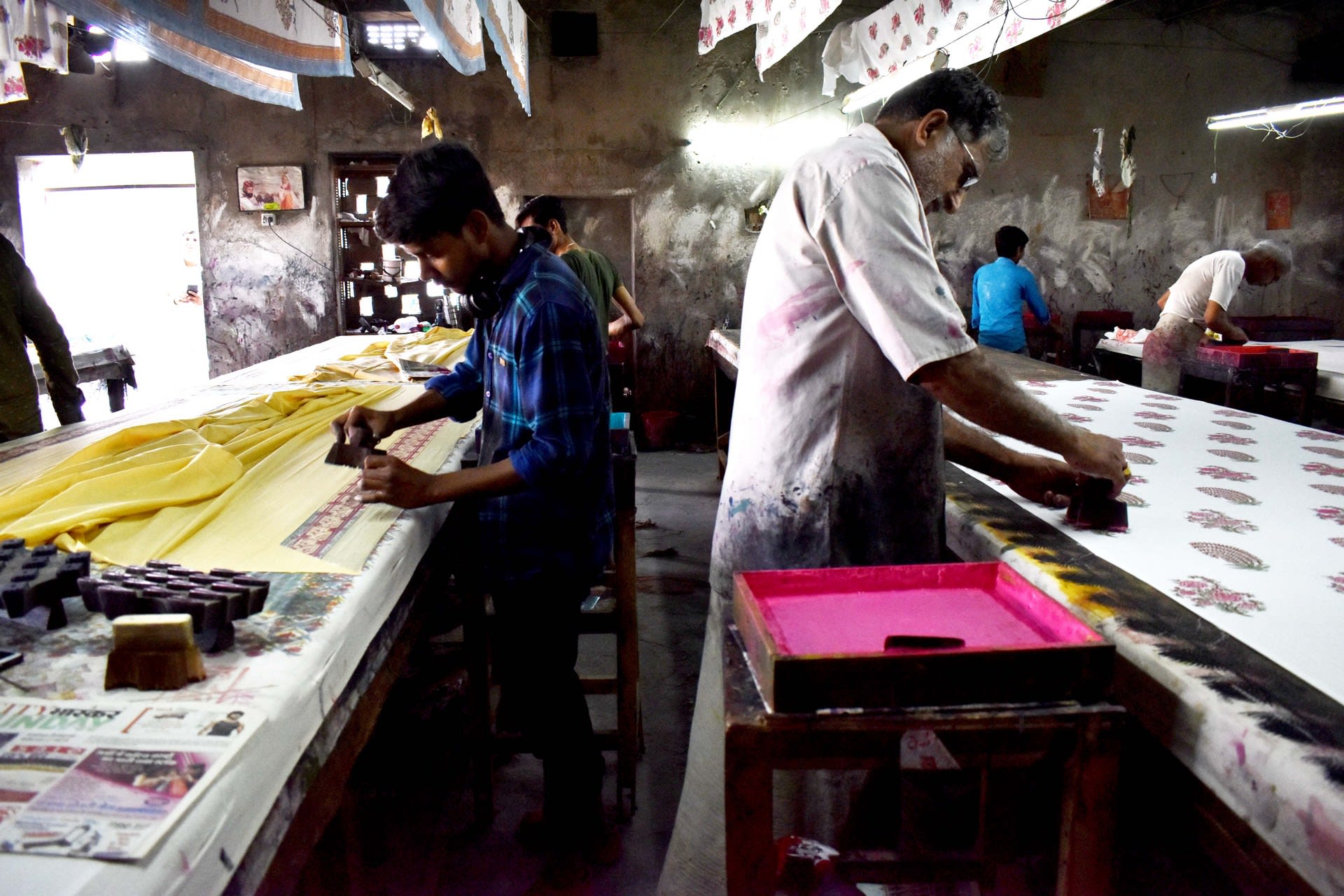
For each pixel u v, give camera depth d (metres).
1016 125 7.62
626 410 7.58
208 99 7.24
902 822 1.30
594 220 7.94
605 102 7.45
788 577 1.27
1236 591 1.32
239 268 7.45
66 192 8.55
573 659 2.03
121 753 0.87
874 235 1.37
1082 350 7.83
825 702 0.98
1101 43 7.54
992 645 1.07
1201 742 1.00
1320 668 1.06
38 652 1.11
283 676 1.06
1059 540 1.58
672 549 4.78
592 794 2.15
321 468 2.08
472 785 2.60
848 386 1.51
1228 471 2.10
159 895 0.73
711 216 7.62
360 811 2.17
